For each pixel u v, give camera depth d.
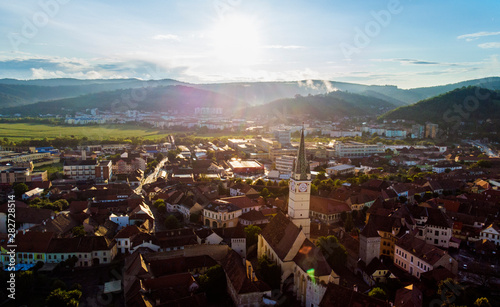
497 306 126.00
